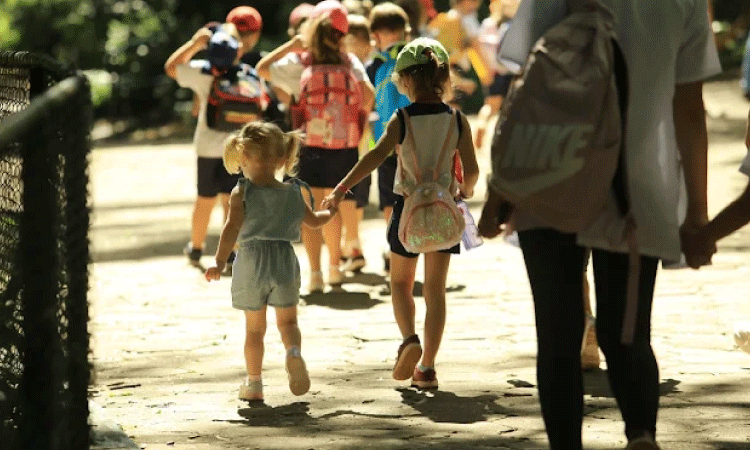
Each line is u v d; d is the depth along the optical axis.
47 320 6.39
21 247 6.63
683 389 10.34
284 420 9.75
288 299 10.23
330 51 15.20
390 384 10.84
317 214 10.44
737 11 44.22
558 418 6.90
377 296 14.81
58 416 6.64
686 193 7.33
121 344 12.67
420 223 10.21
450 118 10.48
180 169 30.92
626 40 7.05
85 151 7.43
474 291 14.89
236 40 16.83
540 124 6.72
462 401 10.20
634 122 7.00
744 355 11.48
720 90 36.59
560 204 6.67
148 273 16.84
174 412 10.05
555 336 6.94
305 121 15.22
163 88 45.88
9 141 5.12
